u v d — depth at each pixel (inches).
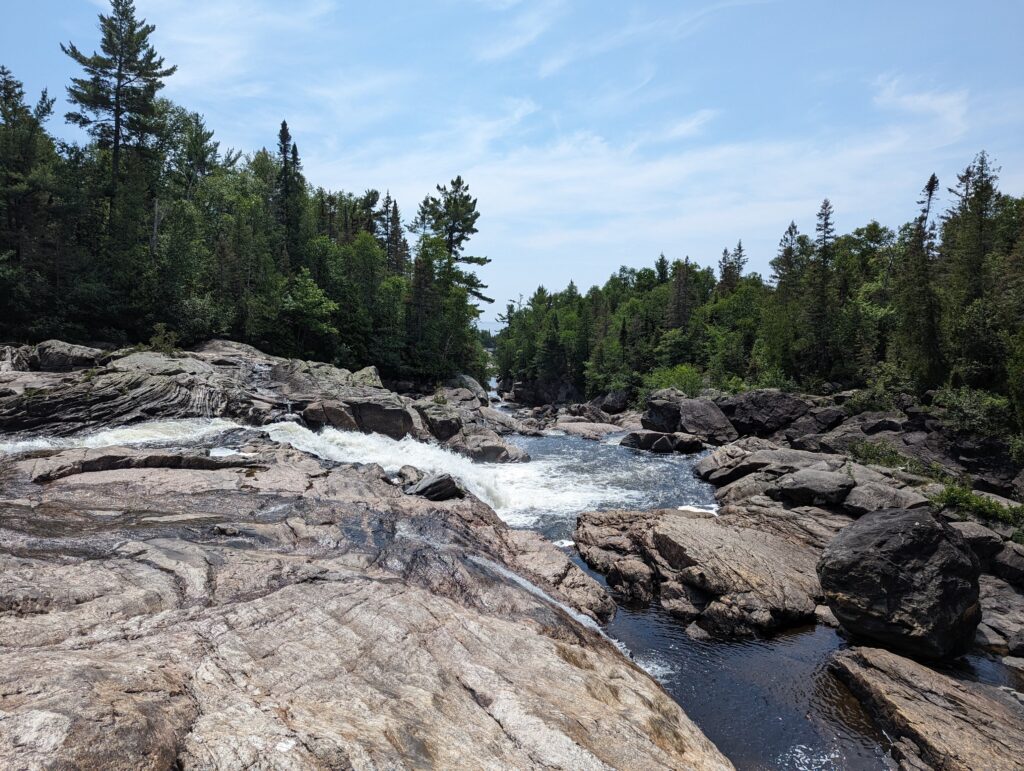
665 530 708.7
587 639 496.4
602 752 285.1
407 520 663.8
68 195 1646.2
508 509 948.6
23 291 1498.5
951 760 376.5
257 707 242.7
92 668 237.5
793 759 405.1
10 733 174.1
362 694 282.5
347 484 756.0
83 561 399.2
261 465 801.6
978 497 837.8
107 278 1716.3
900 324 1643.7
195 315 1819.6
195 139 2928.2
